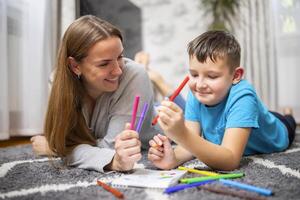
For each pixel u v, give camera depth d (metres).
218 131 0.91
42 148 1.08
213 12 2.26
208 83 0.82
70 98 0.91
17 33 1.72
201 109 0.96
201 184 0.66
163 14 2.48
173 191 0.62
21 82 1.74
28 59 1.75
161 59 2.49
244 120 0.81
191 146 0.72
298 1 2.15
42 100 1.80
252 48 2.21
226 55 0.81
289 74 2.18
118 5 2.51
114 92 0.95
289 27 2.17
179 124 0.69
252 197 0.57
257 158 0.94
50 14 1.88
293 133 1.26
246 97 0.84
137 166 0.88
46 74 1.84
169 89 1.88
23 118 1.74
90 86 0.93
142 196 0.60
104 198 0.59
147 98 0.98
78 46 0.86
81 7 2.08
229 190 0.61
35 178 0.76
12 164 0.95
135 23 2.50
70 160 0.88
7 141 1.71
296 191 0.60
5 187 0.70
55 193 0.64
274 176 0.71
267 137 1.02
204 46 0.81
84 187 0.67
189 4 2.43
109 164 0.81
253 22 2.19
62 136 0.91
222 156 0.75
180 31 2.46
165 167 0.80
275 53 2.19
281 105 2.20
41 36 1.80
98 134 1.02
